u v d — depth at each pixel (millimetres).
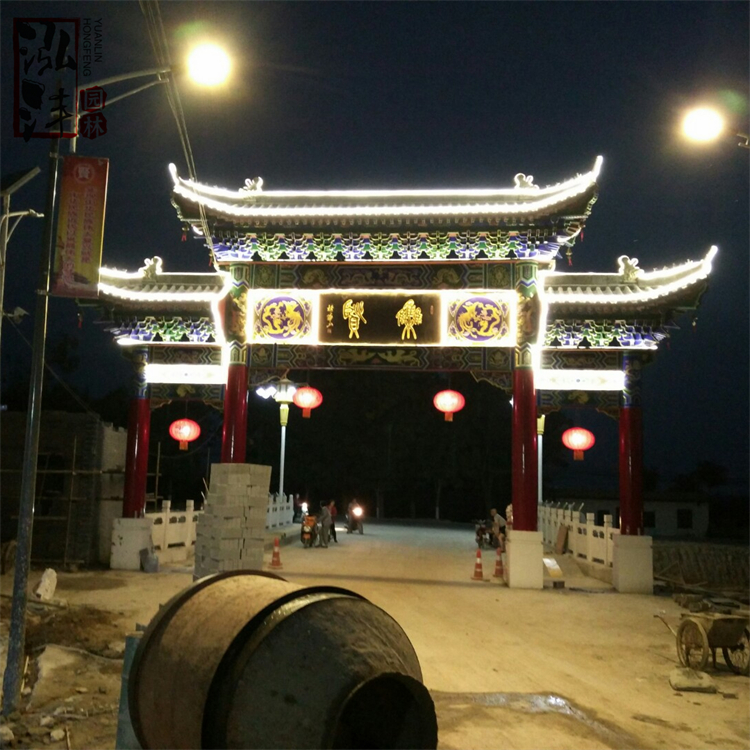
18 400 41781
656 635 13273
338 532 34656
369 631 4941
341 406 49500
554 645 12312
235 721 4535
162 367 19812
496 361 18562
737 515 50406
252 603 5012
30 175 13641
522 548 18125
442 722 8227
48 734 7629
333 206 19125
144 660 5207
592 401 18953
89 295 9781
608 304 18375
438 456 49188
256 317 18984
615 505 47281
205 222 18359
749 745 7812
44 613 13391
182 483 43719
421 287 18703
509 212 17797
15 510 20078
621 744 7727
